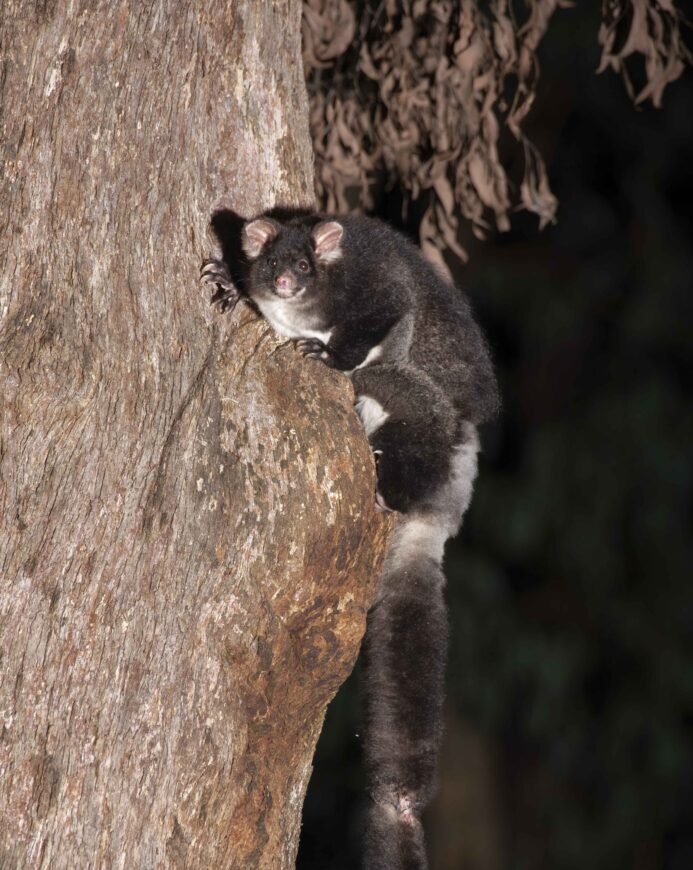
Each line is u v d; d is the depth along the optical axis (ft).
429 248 40.98
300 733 26.76
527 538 66.33
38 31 23.04
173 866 22.90
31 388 21.67
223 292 26.58
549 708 65.31
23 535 21.43
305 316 30.09
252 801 24.79
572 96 69.72
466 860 66.90
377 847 29.07
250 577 24.35
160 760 22.80
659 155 71.05
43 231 22.72
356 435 26.48
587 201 72.13
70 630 21.76
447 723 67.21
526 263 71.36
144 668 22.66
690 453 65.92
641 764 64.90
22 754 20.95
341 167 42.68
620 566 66.59
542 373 70.64
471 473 33.50
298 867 64.95
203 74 26.63
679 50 40.88
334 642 26.55
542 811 66.90
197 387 24.72
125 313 23.66
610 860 64.49
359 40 42.42
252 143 28.27
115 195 23.91
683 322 68.03
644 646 65.92
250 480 24.52
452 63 39.37
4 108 22.70
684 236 69.87
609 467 66.49
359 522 25.88
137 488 22.89
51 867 20.98
